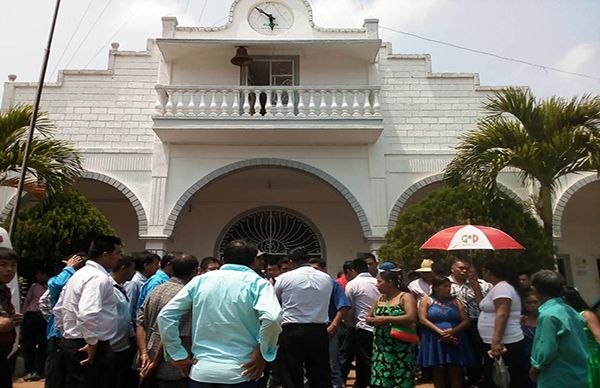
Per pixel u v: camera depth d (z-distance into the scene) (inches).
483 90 472.7
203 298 128.7
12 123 351.3
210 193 528.7
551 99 359.6
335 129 424.8
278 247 525.7
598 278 521.0
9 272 153.2
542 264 338.6
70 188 376.8
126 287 234.4
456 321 222.2
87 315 165.9
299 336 197.5
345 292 258.4
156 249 427.2
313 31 477.7
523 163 350.3
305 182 517.0
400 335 197.5
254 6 480.4
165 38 452.4
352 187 447.5
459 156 384.2
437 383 225.9
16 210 270.8
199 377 121.8
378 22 477.7
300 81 472.4
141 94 465.4
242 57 457.4
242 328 126.6
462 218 349.4
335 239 524.1
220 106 442.9
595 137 332.2
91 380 169.3
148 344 171.2
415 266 351.9
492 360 211.9
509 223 348.8
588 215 534.9
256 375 124.4
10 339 146.4
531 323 210.1
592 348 162.2
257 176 497.7
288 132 428.8
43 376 309.4
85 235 354.3
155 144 449.7
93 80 465.7
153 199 436.8
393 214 442.3
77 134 452.8
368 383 251.4
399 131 463.8
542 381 148.8
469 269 247.9
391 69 478.9
